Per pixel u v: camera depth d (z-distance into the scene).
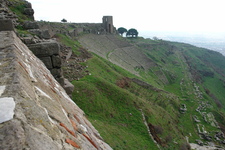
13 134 1.84
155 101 40.44
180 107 47.31
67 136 2.81
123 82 38.53
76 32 66.06
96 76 30.41
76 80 27.22
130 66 67.62
